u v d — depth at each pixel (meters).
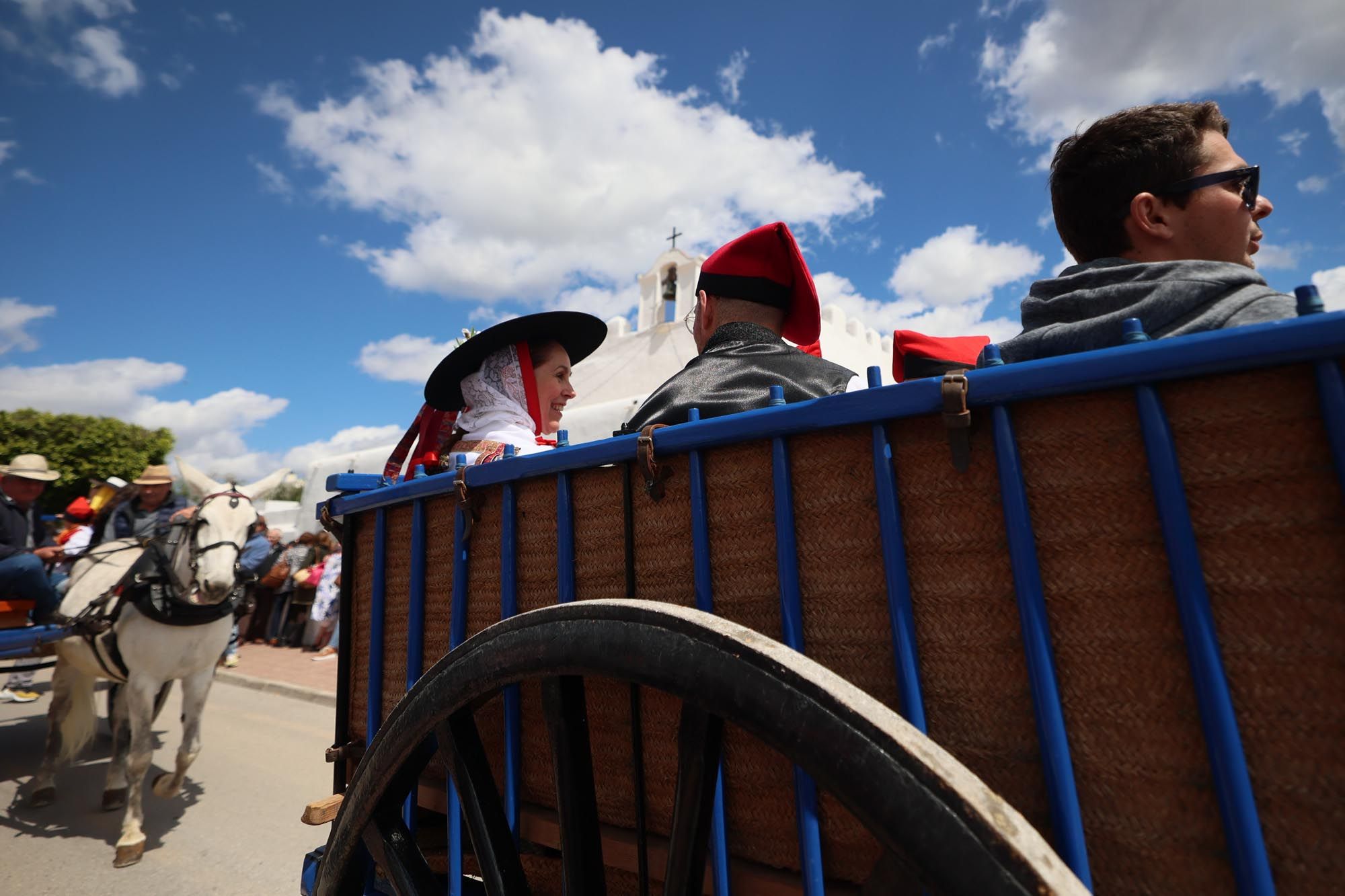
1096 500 0.75
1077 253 1.29
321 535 11.92
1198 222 1.15
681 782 0.91
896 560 0.84
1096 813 0.73
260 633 12.59
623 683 1.14
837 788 0.73
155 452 27.22
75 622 3.91
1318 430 0.65
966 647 0.81
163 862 3.79
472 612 1.36
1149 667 0.71
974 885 0.63
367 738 1.61
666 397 1.44
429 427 2.44
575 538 1.21
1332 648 0.63
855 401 0.87
